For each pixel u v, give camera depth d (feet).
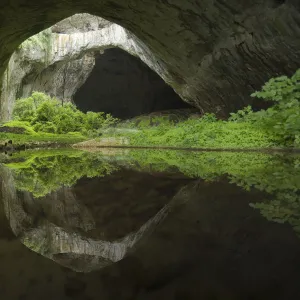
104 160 13.94
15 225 3.60
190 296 1.69
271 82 17.87
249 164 10.75
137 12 26.84
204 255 2.33
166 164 11.37
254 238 2.70
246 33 22.59
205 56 28.91
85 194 5.59
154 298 1.68
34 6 23.73
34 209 4.47
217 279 1.89
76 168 10.64
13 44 30.42
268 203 4.32
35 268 2.23
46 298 1.74
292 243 2.53
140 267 2.16
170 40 29.60
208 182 6.59
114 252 2.56
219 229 3.03
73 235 3.17
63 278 2.02
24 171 9.97
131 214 4.03
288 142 18.08
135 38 37.01
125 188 6.13
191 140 21.70
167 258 2.31
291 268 2.02
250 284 1.81
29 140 34.35
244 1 20.70
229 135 20.57
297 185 5.98
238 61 25.62
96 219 3.84
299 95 17.62
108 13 28.48
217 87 31.76
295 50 19.94
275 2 19.08
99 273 2.08
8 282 1.97
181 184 6.43
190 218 3.56
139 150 21.63
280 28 19.57
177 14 25.26
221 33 24.88
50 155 18.48
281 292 1.70
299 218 3.38
